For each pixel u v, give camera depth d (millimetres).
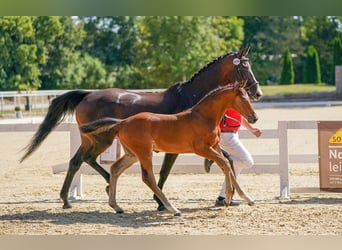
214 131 10922
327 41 72562
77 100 12500
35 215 11477
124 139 11094
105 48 61844
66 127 13805
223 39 59906
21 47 45750
